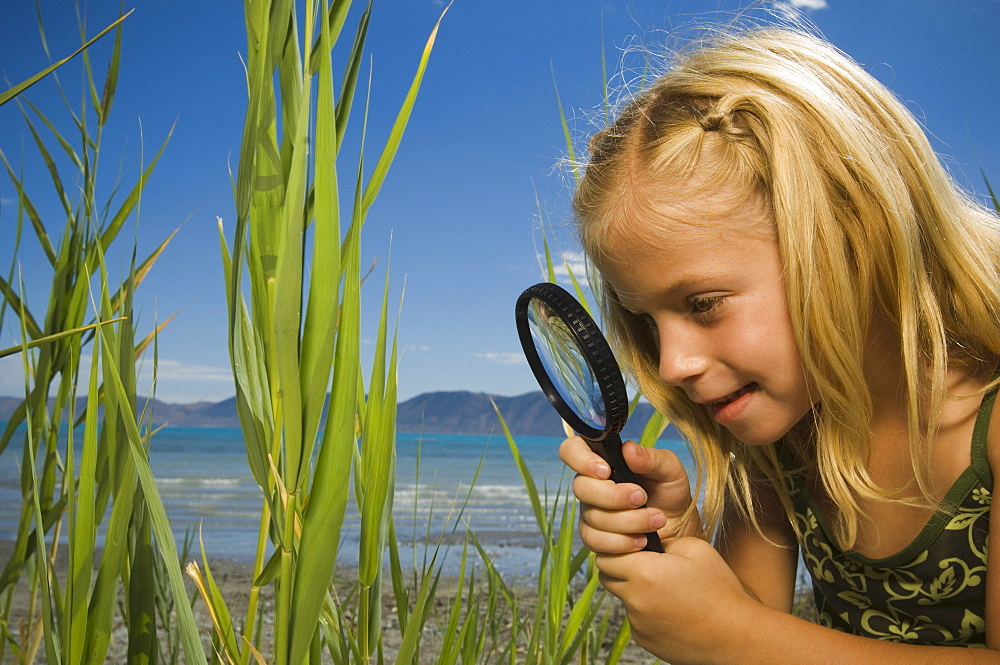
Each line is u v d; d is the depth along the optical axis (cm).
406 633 92
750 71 106
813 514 122
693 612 90
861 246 102
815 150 101
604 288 124
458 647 117
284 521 80
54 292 121
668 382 101
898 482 110
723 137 101
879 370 108
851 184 101
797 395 99
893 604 114
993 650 88
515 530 1156
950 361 108
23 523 115
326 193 76
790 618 92
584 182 112
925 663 87
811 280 96
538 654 134
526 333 100
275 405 82
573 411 96
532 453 3478
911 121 112
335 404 77
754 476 130
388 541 108
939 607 109
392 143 91
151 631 90
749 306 96
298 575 77
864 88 110
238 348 78
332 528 77
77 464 125
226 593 513
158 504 78
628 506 91
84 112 119
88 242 121
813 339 97
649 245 99
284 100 84
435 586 108
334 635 95
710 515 123
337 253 76
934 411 103
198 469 2353
